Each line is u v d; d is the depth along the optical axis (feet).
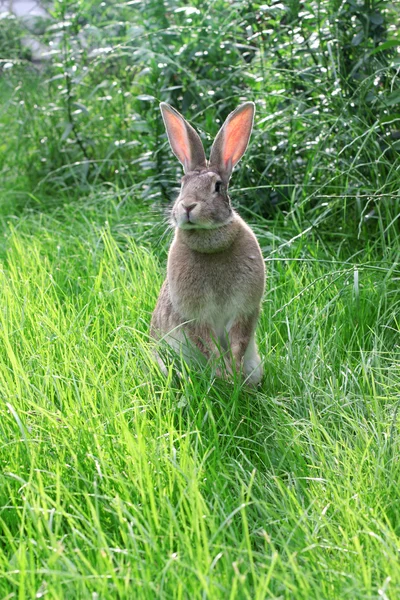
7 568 11.28
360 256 23.09
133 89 32.53
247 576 11.09
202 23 27.91
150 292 20.62
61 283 21.99
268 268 22.13
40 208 29.94
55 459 13.52
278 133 26.30
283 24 28.09
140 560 10.87
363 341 18.70
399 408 15.49
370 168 23.61
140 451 12.85
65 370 15.83
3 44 38.32
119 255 22.98
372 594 10.53
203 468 13.56
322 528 12.20
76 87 33.53
